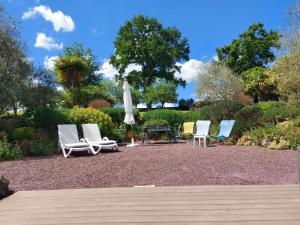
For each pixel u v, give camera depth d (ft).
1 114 56.70
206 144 48.57
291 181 24.16
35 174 29.22
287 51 68.59
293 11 68.54
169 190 20.44
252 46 157.79
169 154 37.70
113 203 18.35
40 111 52.19
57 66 99.60
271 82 110.11
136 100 142.92
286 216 15.58
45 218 16.48
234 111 58.18
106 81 144.87
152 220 15.71
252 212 16.28
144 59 159.12
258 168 28.94
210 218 15.72
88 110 55.16
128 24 165.07
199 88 112.88
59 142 42.91
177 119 69.10
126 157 36.58
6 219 16.58
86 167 31.45
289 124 46.09
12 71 52.90
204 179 25.16
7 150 38.34
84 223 15.61
